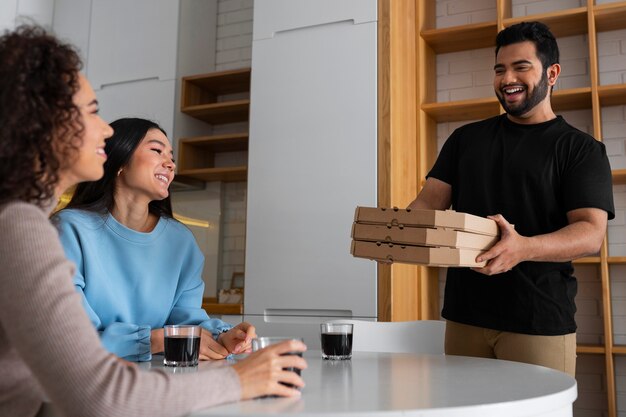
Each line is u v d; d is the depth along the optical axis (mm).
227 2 4172
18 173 854
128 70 3928
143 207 1718
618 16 3002
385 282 2828
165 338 1315
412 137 3189
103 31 4031
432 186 2129
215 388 829
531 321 1781
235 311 3148
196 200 4031
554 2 3311
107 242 1584
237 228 3959
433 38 3338
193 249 1771
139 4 3957
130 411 765
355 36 3049
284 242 3076
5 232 803
